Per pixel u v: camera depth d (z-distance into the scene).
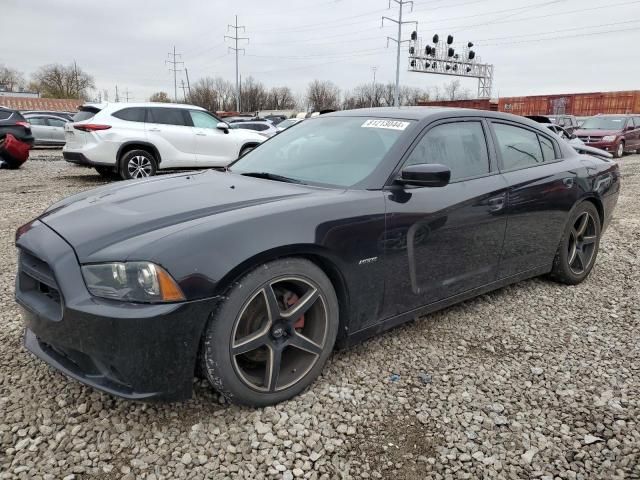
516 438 2.34
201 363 2.29
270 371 2.42
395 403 2.57
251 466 2.11
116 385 2.18
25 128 14.29
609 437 2.36
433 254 3.04
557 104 33.28
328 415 2.45
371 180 2.85
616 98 30.50
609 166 4.59
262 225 2.31
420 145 3.09
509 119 3.83
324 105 79.56
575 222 4.22
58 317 2.23
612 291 4.25
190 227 2.22
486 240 3.38
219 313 2.21
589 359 3.09
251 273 2.28
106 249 2.17
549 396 2.68
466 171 3.32
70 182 10.49
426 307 3.13
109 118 9.87
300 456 2.18
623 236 6.19
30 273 2.43
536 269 3.96
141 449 2.18
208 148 10.88
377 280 2.77
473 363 3.00
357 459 2.18
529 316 3.69
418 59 46.62
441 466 2.16
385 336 3.29
